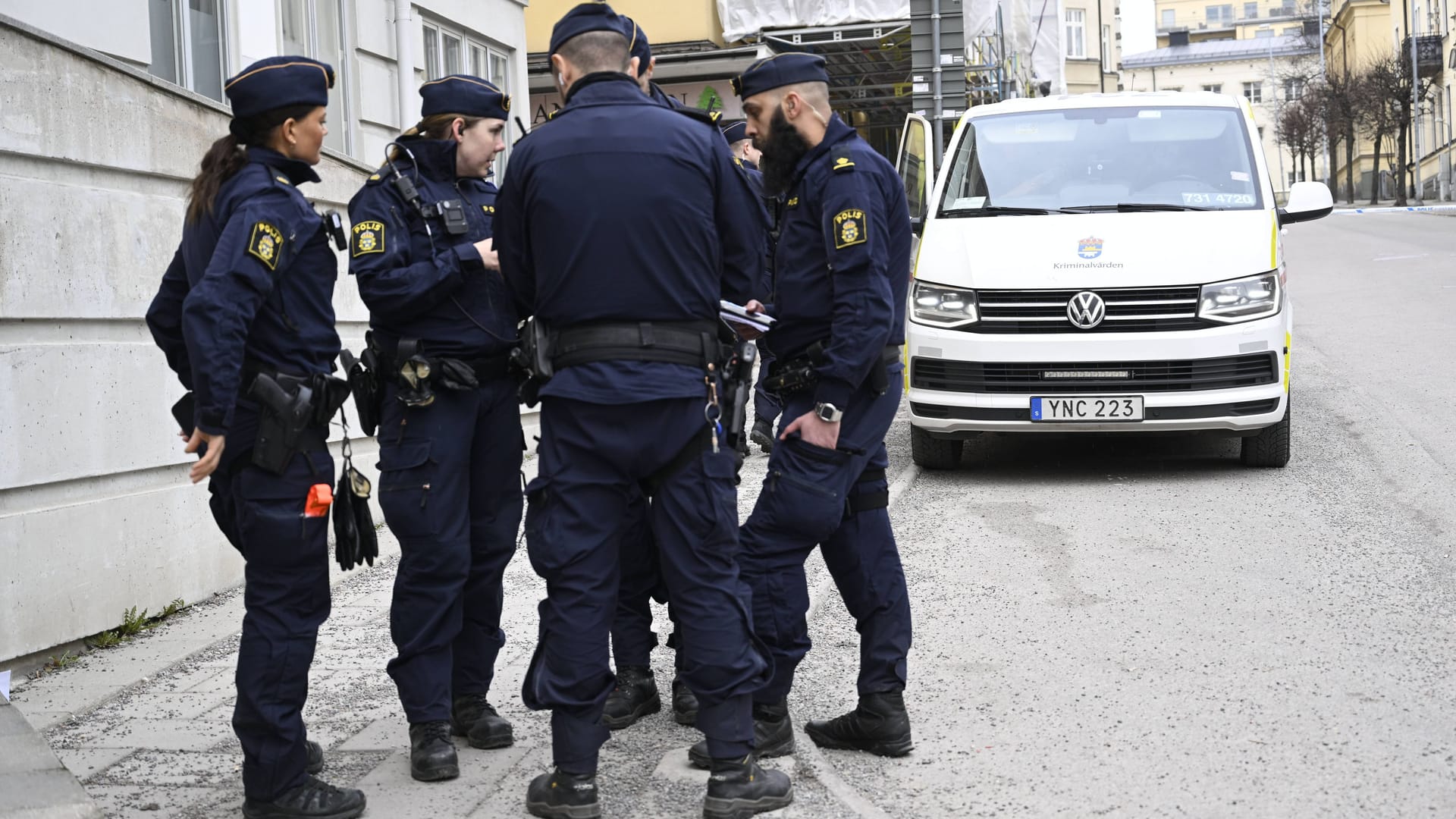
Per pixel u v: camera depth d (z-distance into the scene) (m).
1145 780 3.75
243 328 3.35
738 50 19.16
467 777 3.95
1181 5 130.00
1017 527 6.91
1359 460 8.09
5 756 3.50
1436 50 61.81
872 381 3.88
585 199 3.46
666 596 4.45
